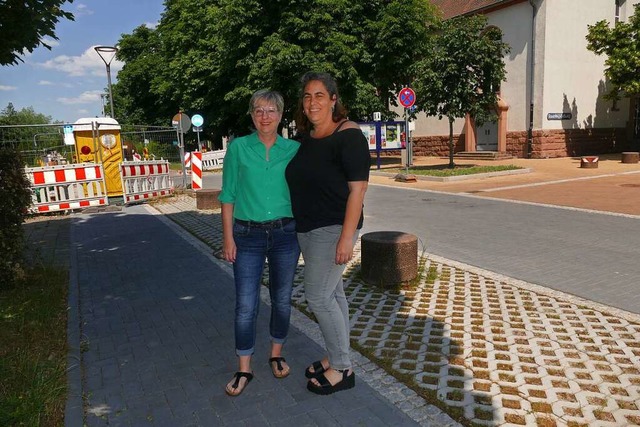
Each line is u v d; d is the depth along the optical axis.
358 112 21.48
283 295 3.28
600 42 20.92
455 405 2.94
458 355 3.60
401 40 21.00
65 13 5.08
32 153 12.85
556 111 22.25
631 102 25.23
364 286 5.27
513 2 22.34
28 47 5.12
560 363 3.46
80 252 7.28
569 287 5.11
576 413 2.85
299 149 2.95
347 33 21.58
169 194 14.03
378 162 19.44
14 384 3.20
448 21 17.19
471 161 23.03
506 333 3.99
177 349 3.84
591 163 17.75
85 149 13.38
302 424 2.80
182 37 30.00
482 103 17.06
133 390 3.22
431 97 17.47
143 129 15.88
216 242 7.75
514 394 3.06
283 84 21.25
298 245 3.23
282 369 3.35
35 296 4.99
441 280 5.45
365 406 2.96
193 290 5.32
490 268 5.89
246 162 3.06
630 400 2.98
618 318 4.25
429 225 8.61
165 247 7.47
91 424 2.85
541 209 9.80
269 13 21.28
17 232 5.38
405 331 4.06
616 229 7.80
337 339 3.05
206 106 29.14
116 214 11.05
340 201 2.80
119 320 4.48
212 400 3.08
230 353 3.76
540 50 21.59
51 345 3.86
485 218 9.07
